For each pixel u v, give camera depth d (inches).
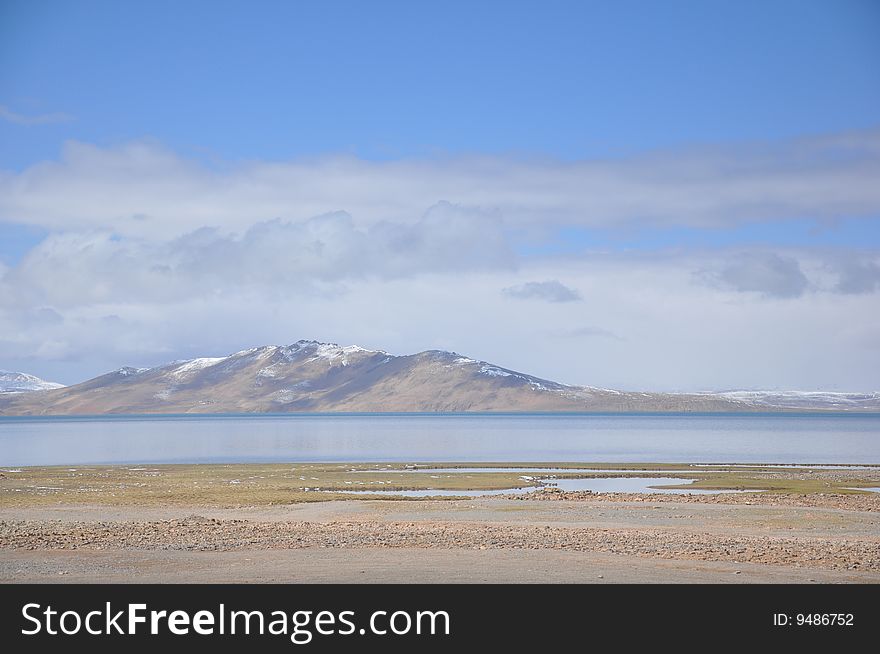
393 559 1373.0
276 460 5275.6
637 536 1669.5
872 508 2348.7
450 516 2176.4
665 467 4443.9
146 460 5310.0
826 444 7431.1
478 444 7549.2
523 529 1808.6
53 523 1955.0
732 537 1692.9
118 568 1298.0
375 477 3767.2
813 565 1321.4
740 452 6131.9
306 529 1806.1
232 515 2226.9
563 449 6619.1
